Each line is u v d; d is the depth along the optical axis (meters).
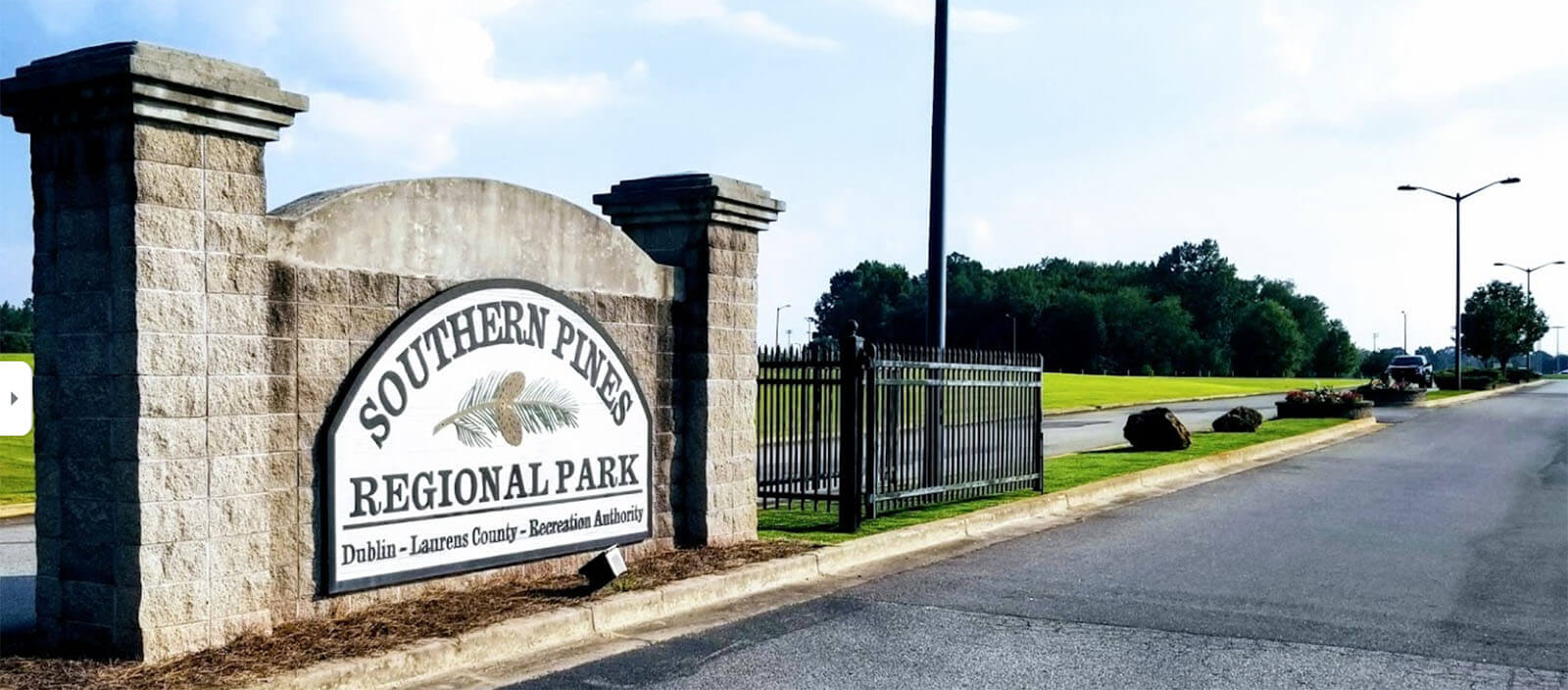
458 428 7.92
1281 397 52.41
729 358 10.35
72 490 6.21
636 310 9.62
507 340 8.28
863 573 9.94
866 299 149.62
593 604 7.72
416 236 7.68
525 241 8.52
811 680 6.63
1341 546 11.70
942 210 15.29
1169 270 169.25
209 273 6.31
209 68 6.15
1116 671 6.90
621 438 9.36
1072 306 138.12
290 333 6.85
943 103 15.24
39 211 6.31
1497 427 30.77
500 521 8.28
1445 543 11.98
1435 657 7.34
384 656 6.36
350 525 7.20
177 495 6.16
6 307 61.75
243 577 6.55
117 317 6.00
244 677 5.86
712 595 8.72
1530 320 87.31
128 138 5.95
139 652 6.03
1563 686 6.72
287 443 6.86
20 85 6.16
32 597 8.34
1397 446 24.88
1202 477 18.39
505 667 6.77
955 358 13.43
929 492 12.81
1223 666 7.04
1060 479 16.27
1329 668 7.04
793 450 12.35
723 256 10.24
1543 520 13.77
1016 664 7.05
